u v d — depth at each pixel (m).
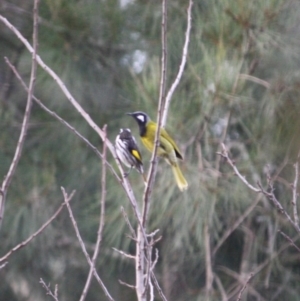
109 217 11.46
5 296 15.48
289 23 10.45
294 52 10.45
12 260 13.53
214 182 10.31
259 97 10.77
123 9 12.23
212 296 11.22
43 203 12.55
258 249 11.93
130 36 12.30
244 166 10.52
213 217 10.97
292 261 12.07
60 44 12.05
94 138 12.41
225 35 10.20
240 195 10.41
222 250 12.53
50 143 12.55
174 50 11.49
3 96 12.78
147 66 11.55
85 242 13.41
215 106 9.95
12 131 12.65
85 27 11.93
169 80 10.90
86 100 12.32
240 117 10.35
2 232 12.98
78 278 14.06
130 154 9.02
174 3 11.70
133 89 11.13
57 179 12.75
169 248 11.98
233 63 9.95
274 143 10.48
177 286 12.34
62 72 11.99
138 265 6.27
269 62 10.55
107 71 12.40
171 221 11.40
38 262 13.66
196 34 10.78
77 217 12.85
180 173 9.55
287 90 10.36
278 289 12.12
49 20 12.00
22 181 12.51
